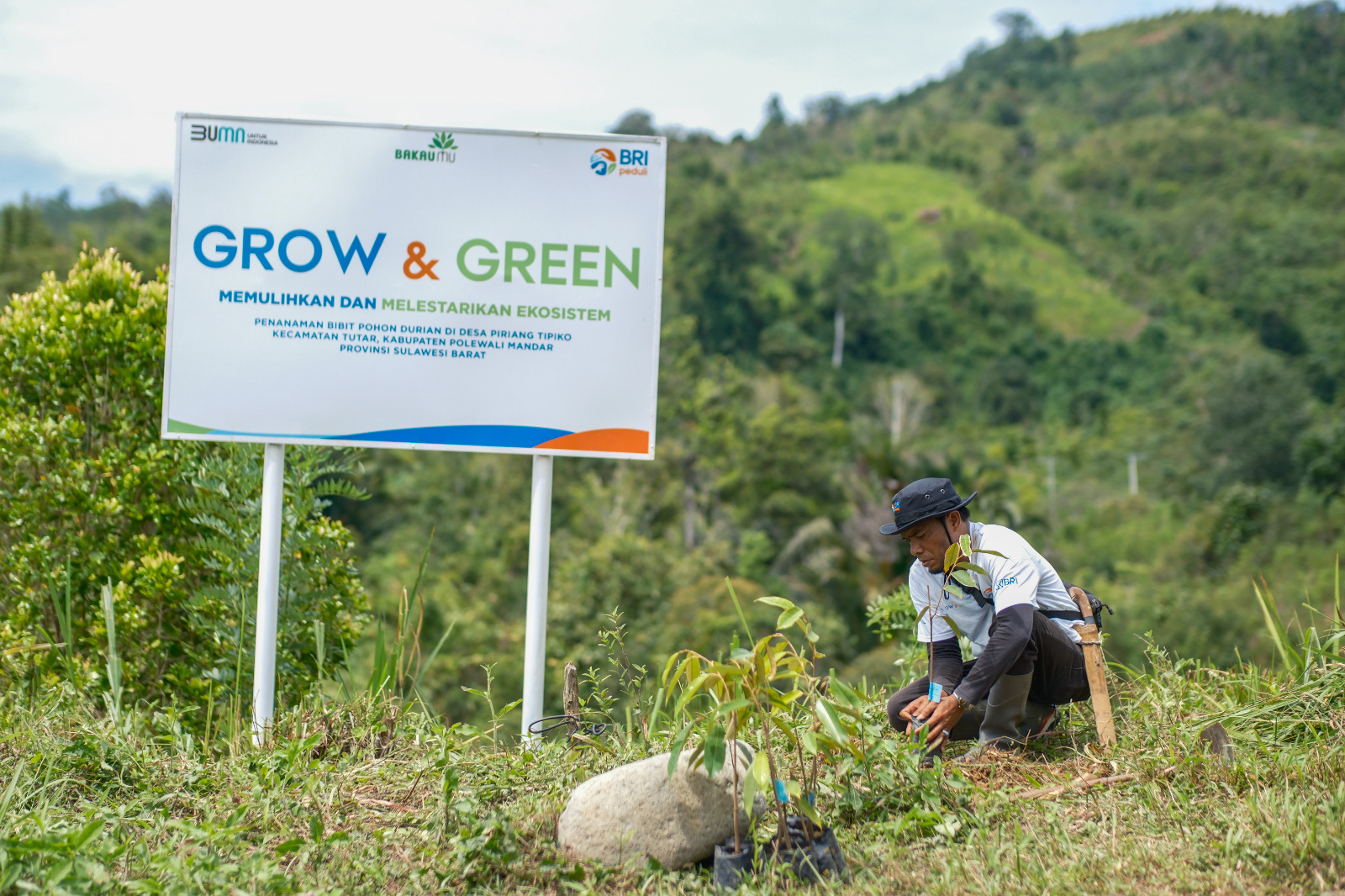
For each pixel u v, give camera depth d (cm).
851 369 8762
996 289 10512
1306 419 5019
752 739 344
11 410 496
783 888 269
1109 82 18425
